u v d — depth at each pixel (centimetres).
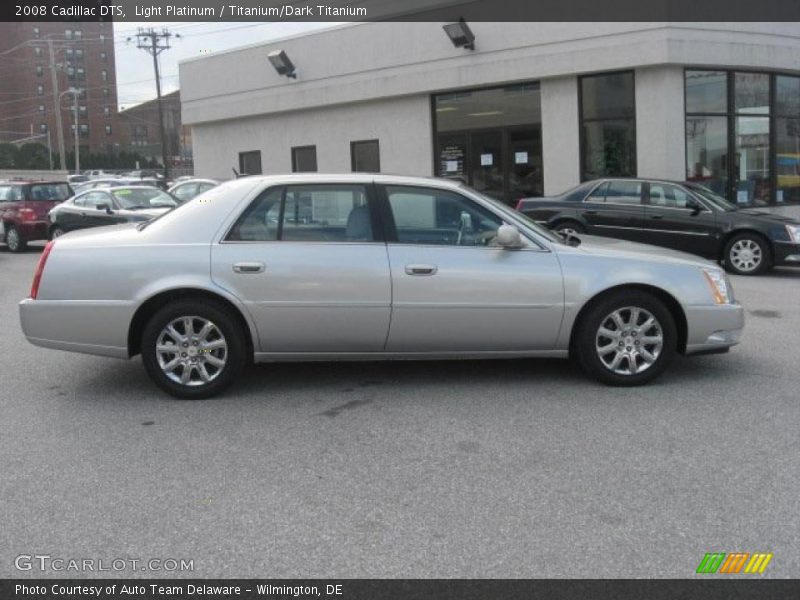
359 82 2047
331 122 2159
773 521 387
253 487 434
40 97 10881
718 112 1706
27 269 1502
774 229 1228
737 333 624
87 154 9906
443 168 1972
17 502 416
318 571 346
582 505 406
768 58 1708
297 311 584
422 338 597
